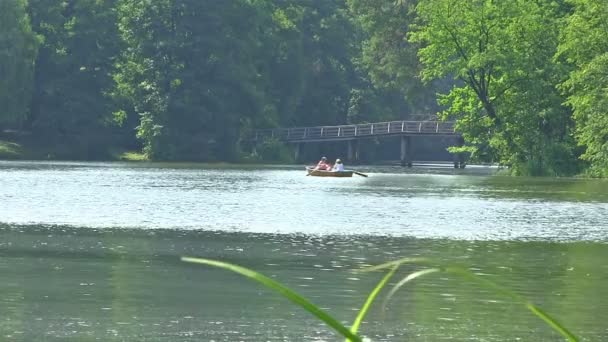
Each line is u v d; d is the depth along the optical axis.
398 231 95.56
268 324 49.28
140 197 140.75
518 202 140.38
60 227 95.94
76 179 190.12
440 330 48.28
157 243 82.94
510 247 83.12
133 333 46.81
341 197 147.50
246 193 154.50
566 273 67.62
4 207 119.75
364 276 65.00
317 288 59.97
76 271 65.94
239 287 59.91
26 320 49.41
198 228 96.44
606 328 49.19
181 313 51.72
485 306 54.75
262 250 78.69
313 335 47.00
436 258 74.81
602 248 83.00
